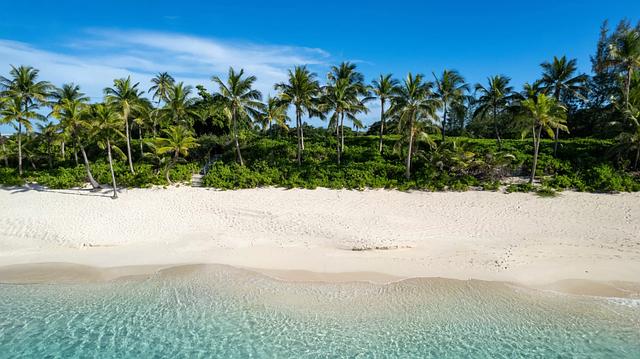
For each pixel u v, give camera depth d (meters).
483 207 23.62
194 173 32.91
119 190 28.58
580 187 25.77
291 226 20.50
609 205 22.98
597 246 17.02
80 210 23.86
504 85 34.97
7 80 33.19
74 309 12.62
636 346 10.34
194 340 10.91
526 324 11.38
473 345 10.48
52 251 17.77
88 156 37.56
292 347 10.52
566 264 15.14
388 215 22.42
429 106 27.72
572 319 11.58
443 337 10.84
